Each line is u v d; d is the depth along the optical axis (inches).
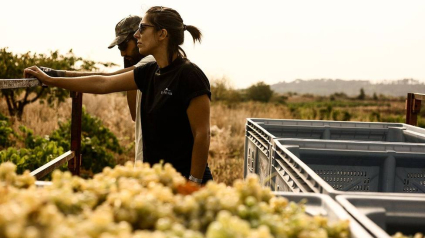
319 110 788.0
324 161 139.4
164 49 113.3
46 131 394.3
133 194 56.2
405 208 73.0
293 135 197.8
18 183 63.9
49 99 449.4
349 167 140.9
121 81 121.9
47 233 41.3
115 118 458.9
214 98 815.7
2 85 98.6
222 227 42.2
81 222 46.7
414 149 141.1
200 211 52.9
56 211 46.9
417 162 140.9
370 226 59.4
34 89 446.0
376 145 140.5
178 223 51.3
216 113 580.7
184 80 111.0
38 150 240.8
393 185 140.0
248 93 1146.0
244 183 59.4
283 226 51.6
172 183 63.6
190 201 53.2
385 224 71.9
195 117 111.4
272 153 131.3
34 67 124.5
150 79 117.6
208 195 55.1
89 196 55.4
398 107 1332.4
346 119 747.4
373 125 201.8
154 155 116.8
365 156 139.4
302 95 2069.4
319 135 199.8
